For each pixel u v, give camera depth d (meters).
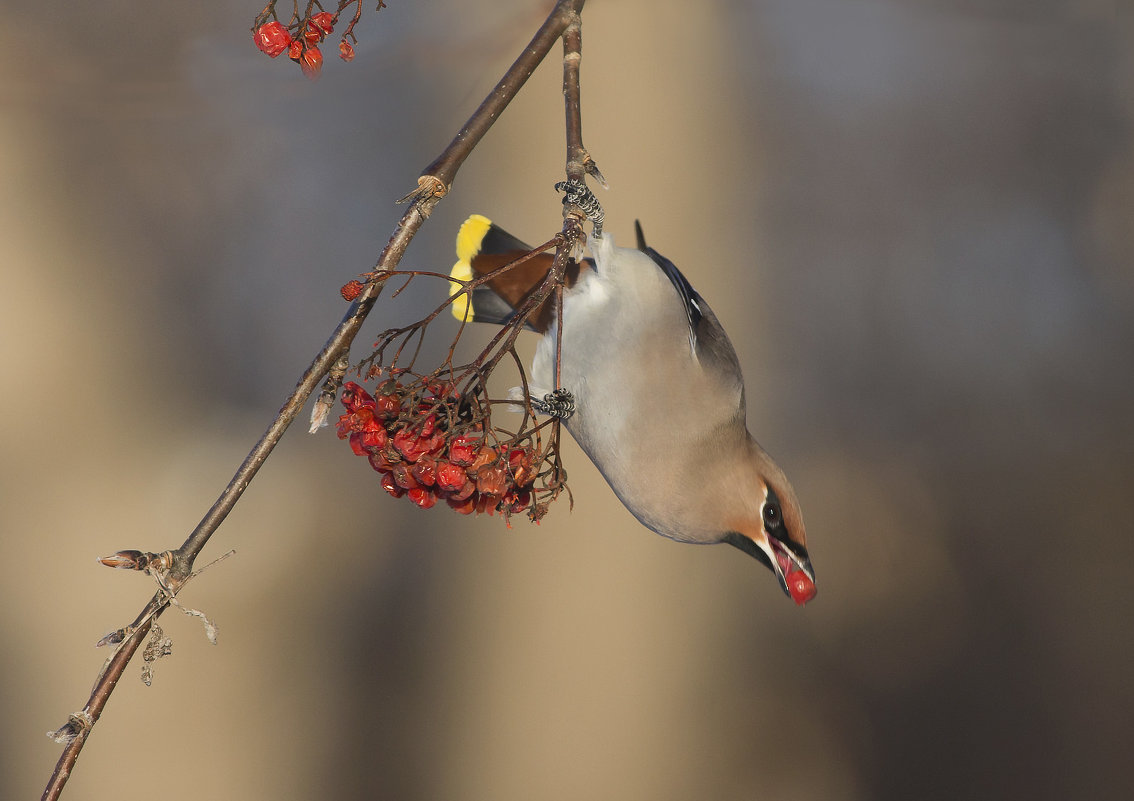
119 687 12.66
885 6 10.11
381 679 13.04
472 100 11.91
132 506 13.86
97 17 11.92
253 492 14.62
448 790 12.39
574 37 5.44
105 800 12.30
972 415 17.64
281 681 13.18
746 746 13.01
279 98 10.14
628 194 11.98
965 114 18.09
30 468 13.42
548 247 5.02
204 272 15.43
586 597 11.91
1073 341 18.55
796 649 14.12
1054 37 11.62
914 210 18.05
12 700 12.38
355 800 12.55
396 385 4.85
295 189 15.57
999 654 15.31
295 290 15.95
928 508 16.73
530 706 12.12
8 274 13.77
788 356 16.97
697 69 12.19
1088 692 14.88
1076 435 17.73
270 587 13.91
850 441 17.20
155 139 14.77
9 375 13.56
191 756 12.56
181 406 14.84
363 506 14.38
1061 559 16.45
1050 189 18.56
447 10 9.16
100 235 14.50
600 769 12.03
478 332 13.09
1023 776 13.99
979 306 18.41
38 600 12.84
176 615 13.44
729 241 13.59
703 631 12.64
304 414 15.34
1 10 11.80
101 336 14.23
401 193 15.00
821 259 17.62
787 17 11.65
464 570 12.84
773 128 16.05
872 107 17.55
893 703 14.52
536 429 5.04
